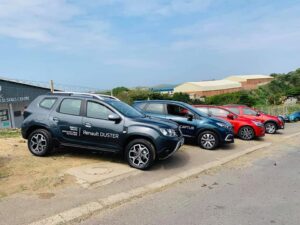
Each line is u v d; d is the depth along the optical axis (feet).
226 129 33.47
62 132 24.59
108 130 23.52
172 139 23.06
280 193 18.15
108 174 20.99
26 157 24.71
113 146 23.53
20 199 16.06
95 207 15.46
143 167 22.61
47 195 16.76
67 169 21.65
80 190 17.75
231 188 19.15
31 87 95.20
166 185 19.53
